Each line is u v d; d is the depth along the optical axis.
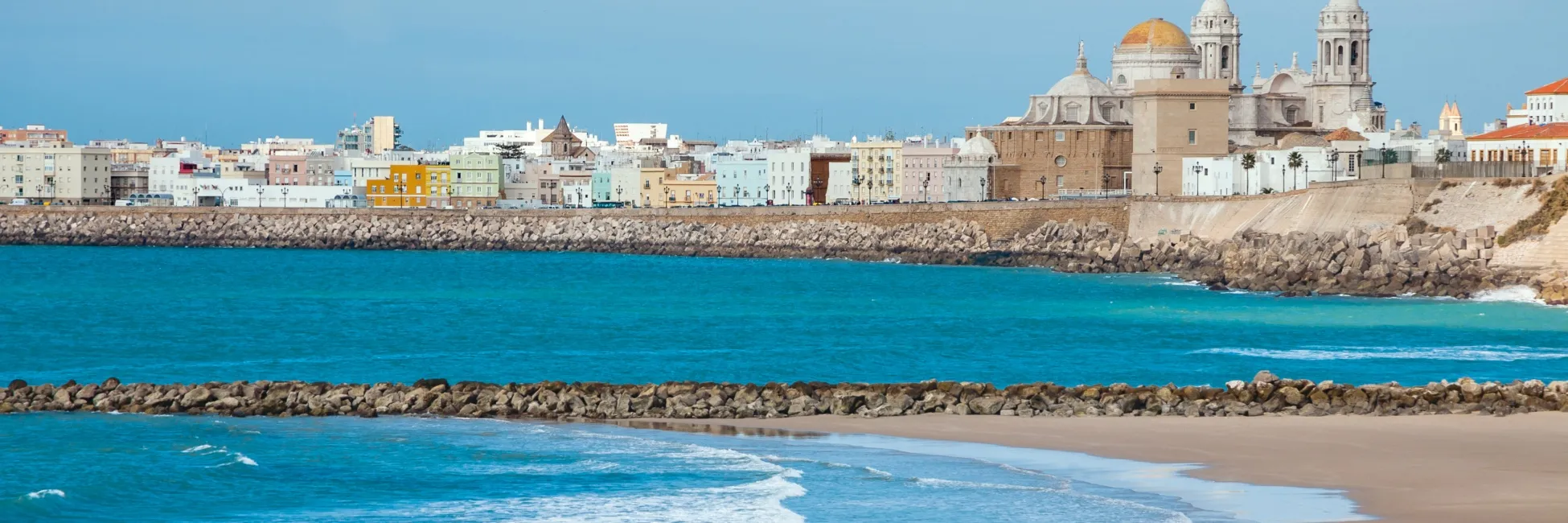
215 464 108.88
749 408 123.12
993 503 94.56
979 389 124.69
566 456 109.81
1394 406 121.88
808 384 126.19
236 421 123.81
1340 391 122.88
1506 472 99.25
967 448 109.69
